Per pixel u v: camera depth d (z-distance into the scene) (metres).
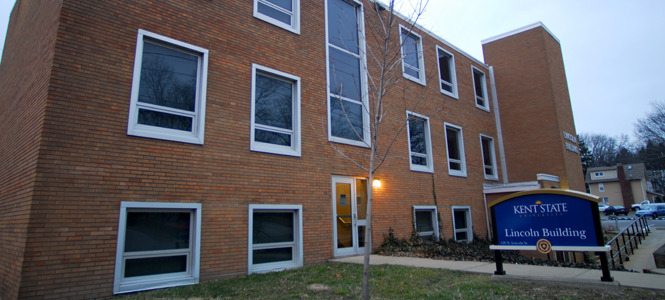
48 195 5.70
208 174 7.50
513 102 17.92
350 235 10.19
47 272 5.52
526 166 17.16
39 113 6.09
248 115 8.41
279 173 8.73
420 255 9.97
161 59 7.42
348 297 5.48
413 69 13.91
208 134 7.66
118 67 6.72
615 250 13.80
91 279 5.87
